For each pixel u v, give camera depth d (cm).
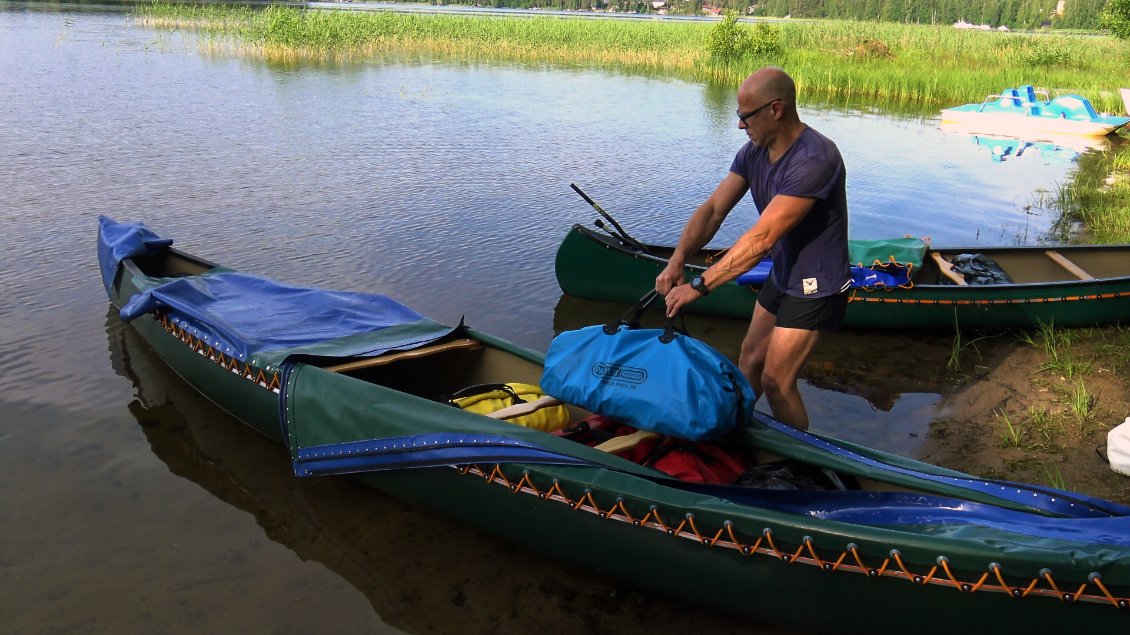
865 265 692
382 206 1004
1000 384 593
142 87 1822
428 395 521
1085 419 530
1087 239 958
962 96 2164
